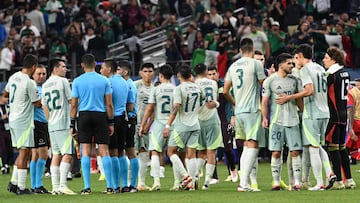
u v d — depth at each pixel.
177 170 47.09
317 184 45.47
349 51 79.62
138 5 100.94
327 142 46.09
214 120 48.25
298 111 45.66
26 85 46.56
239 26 91.44
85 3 101.56
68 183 55.91
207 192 45.31
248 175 45.38
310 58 44.69
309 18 88.00
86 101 45.00
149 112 47.88
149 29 98.81
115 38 97.19
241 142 55.62
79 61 88.38
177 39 89.31
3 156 66.56
